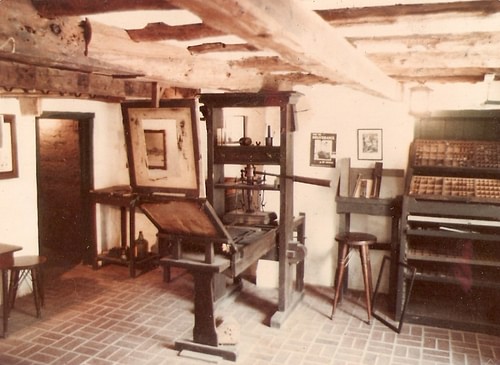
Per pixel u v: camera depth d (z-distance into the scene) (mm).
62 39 2152
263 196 6676
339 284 5562
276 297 6207
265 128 6652
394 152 6133
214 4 1249
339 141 6352
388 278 6367
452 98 5812
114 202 7121
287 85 5461
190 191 4039
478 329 5215
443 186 5488
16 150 5992
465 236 5273
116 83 4539
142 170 4156
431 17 2244
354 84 3529
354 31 2768
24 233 6188
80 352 4660
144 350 4715
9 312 5320
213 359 4500
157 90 3771
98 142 7539
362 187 6191
